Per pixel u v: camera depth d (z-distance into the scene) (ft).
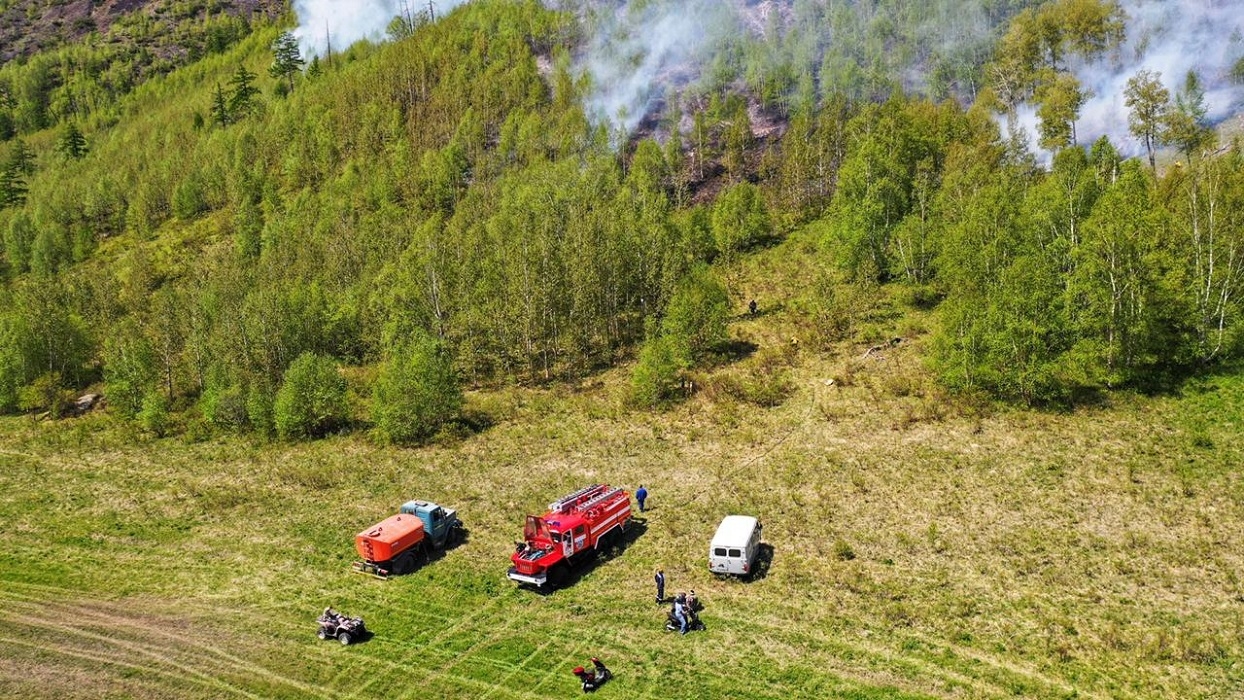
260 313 207.31
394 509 129.29
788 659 84.07
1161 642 80.38
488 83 378.53
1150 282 138.21
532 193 265.75
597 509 108.47
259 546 118.93
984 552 101.04
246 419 182.91
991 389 148.05
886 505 115.96
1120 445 123.85
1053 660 80.28
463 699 81.25
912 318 191.42
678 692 80.02
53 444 178.91
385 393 165.48
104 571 113.19
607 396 177.47
